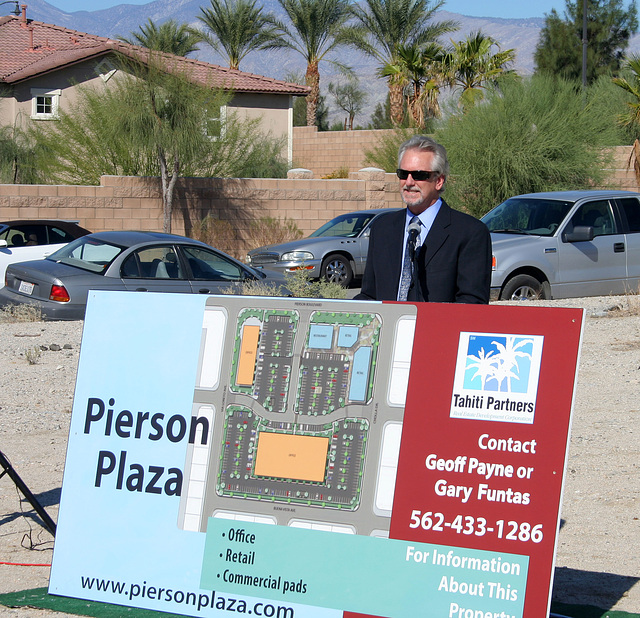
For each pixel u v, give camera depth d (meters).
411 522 3.87
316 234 22.39
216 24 49.12
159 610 4.17
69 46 39.66
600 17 64.19
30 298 14.95
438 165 4.61
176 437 4.32
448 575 3.78
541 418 3.78
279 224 28.00
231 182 27.73
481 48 40.00
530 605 3.65
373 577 3.88
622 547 5.47
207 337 4.39
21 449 7.96
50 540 5.80
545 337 3.84
